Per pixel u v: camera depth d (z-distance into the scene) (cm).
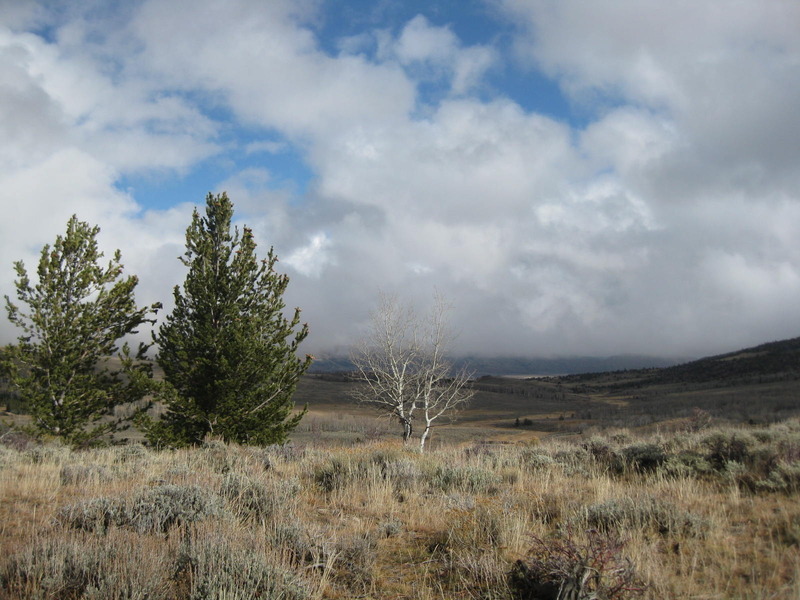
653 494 699
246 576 437
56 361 1781
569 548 463
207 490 707
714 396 6003
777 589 421
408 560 570
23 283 1786
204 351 1780
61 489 853
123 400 1922
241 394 1788
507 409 10469
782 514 589
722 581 448
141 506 630
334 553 542
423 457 1234
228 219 1894
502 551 553
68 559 470
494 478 921
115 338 1950
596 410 7925
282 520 635
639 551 503
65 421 1777
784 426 1227
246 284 1880
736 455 902
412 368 2120
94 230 1919
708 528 570
